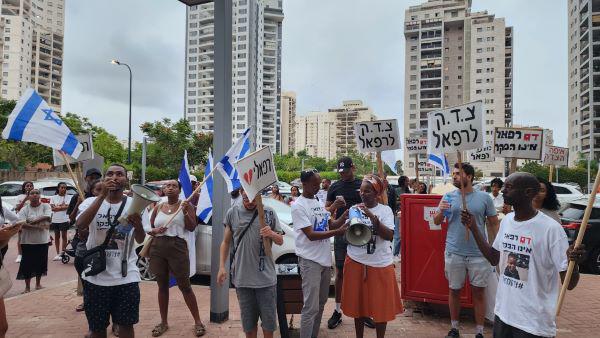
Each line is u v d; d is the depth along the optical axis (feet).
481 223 15.80
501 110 313.73
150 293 23.41
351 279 14.64
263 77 427.33
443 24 334.44
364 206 14.32
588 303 21.75
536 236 9.45
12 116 17.89
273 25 431.43
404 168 312.91
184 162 22.41
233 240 13.89
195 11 393.91
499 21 315.78
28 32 337.72
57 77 372.38
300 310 15.74
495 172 287.69
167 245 16.72
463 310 19.29
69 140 18.58
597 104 251.60
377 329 14.64
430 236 19.17
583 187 161.68
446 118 16.67
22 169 116.47
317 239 14.06
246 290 13.65
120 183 12.07
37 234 24.30
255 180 13.15
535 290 9.39
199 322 16.98
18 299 22.18
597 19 253.03
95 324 12.04
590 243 30.42
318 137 504.84
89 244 12.22
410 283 19.57
